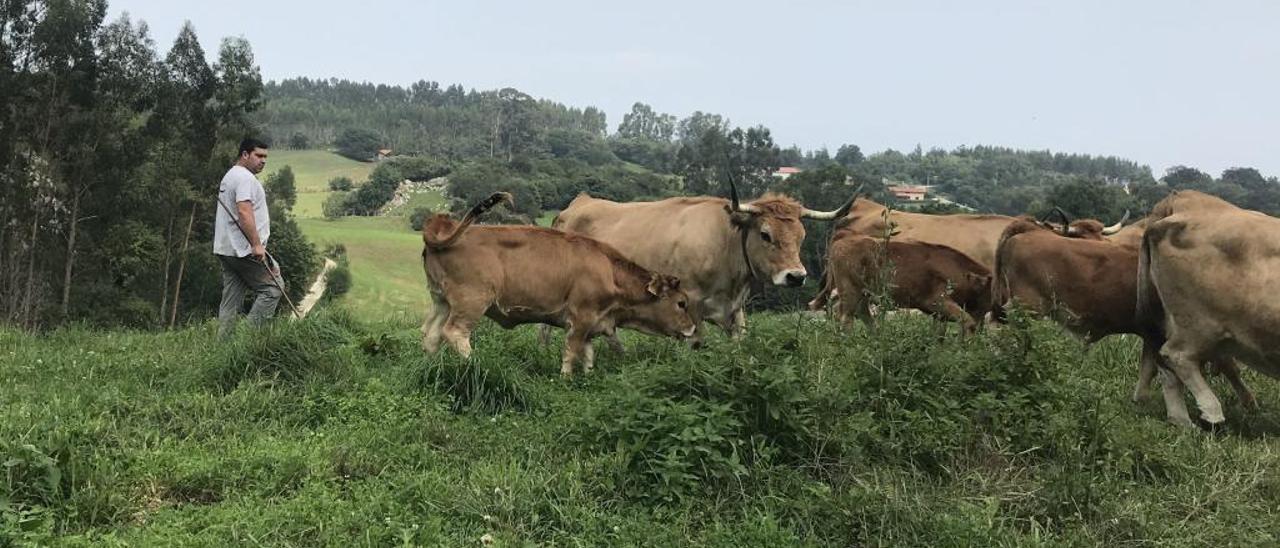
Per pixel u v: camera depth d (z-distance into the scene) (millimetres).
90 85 39812
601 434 5070
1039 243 7867
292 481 4609
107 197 40500
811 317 7344
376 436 5352
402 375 6395
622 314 7672
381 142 157750
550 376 7488
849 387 5461
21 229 37375
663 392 5195
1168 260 6570
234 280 7992
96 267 39781
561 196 94125
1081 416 5438
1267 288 6145
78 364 6992
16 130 37500
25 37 37875
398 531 3992
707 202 8648
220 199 7789
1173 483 5137
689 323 7875
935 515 4387
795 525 4398
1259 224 6273
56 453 4379
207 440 5207
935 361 5680
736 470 4578
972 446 5246
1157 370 7422
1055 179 146625
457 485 4551
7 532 3746
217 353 6652
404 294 56469
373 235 81500
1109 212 36688
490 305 7047
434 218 6988
